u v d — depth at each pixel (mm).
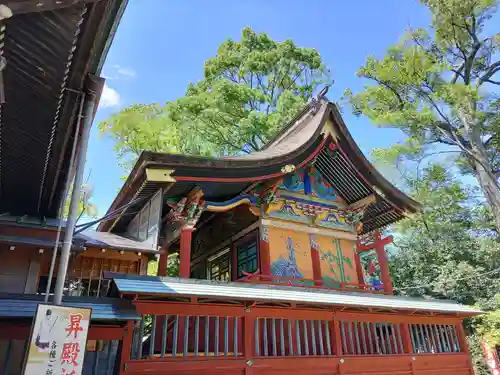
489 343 18578
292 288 10539
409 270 26531
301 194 14555
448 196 26812
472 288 23031
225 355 8805
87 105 6020
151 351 7961
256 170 11922
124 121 23078
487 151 25766
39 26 4703
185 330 8547
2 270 9977
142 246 11180
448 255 25141
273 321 9828
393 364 11453
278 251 13398
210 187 11672
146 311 8180
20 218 10414
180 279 8891
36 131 6750
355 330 11344
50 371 5188
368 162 14180
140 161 10000
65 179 8570
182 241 10984
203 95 24578
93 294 11805
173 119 24281
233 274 14594
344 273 14633
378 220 16312
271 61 27656
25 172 8312
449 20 23234
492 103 22891
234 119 25234
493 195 22766
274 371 9258
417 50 21547
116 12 4852
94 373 7352
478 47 24344
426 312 12961
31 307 6980
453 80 26250
